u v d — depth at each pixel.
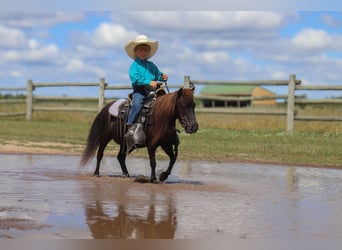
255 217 7.82
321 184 11.05
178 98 10.07
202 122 23.06
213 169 13.00
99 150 11.48
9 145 16.94
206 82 22.11
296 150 16.20
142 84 10.77
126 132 10.87
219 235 6.80
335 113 24.73
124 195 9.31
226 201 8.99
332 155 15.53
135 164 13.69
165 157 15.12
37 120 27.64
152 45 10.91
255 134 20.00
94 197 9.04
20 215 7.55
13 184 10.11
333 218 7.87
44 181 10.59
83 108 26.41
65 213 7.76
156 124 10.40
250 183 11.00
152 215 7.82
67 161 13.96
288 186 10.73
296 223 7.51
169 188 10.18
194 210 8.22
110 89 25.03
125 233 6.81
